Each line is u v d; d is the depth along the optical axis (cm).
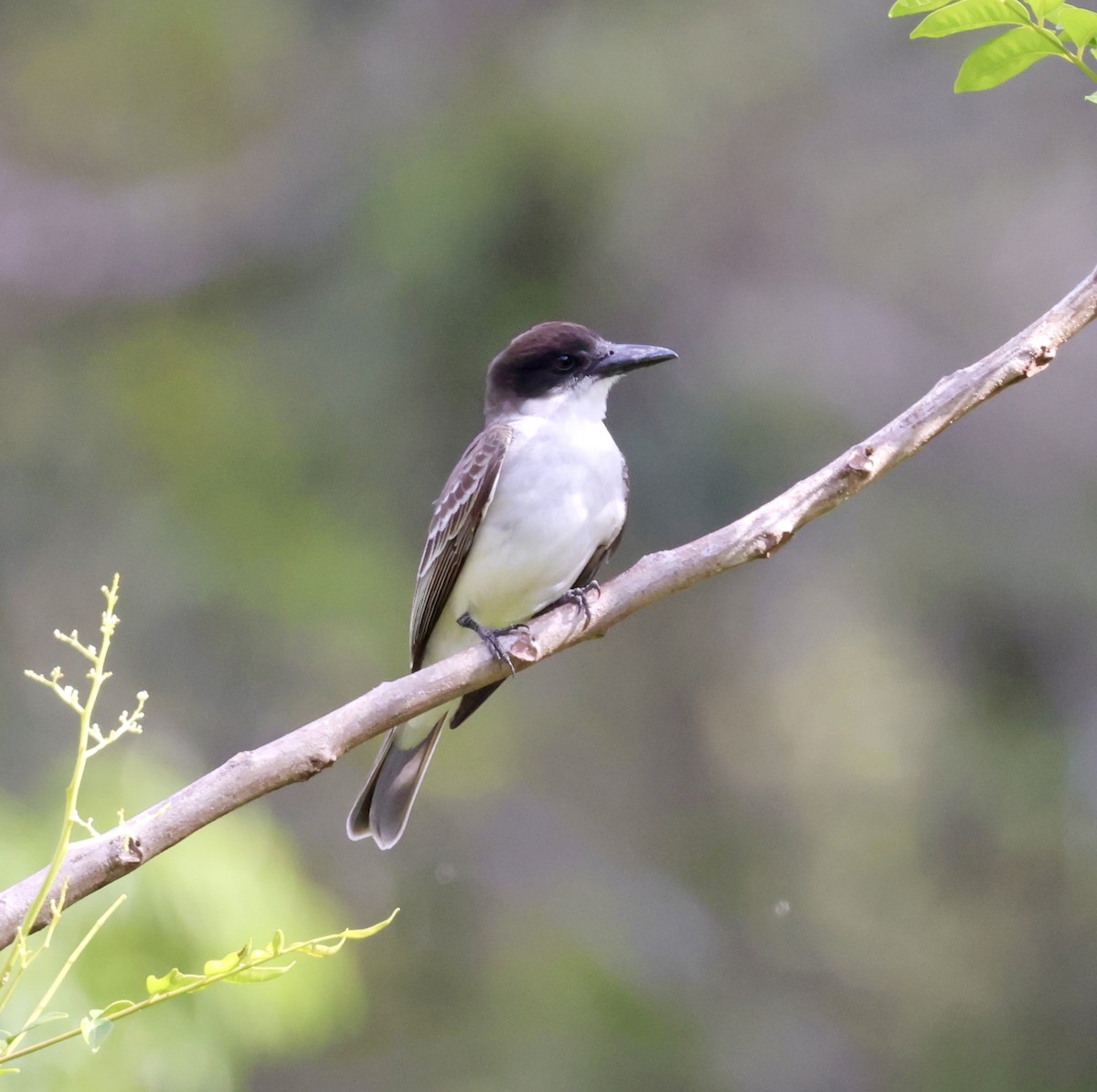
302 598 1342
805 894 1524
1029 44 497
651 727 1550
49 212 1527
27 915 394
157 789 894
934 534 1425
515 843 1467
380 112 1452
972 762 1441
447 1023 1345
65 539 1409
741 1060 1380
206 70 1623
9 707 1313
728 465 1319
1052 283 1489
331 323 1390
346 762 1454
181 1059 814
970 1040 1428
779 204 1451
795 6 1441
